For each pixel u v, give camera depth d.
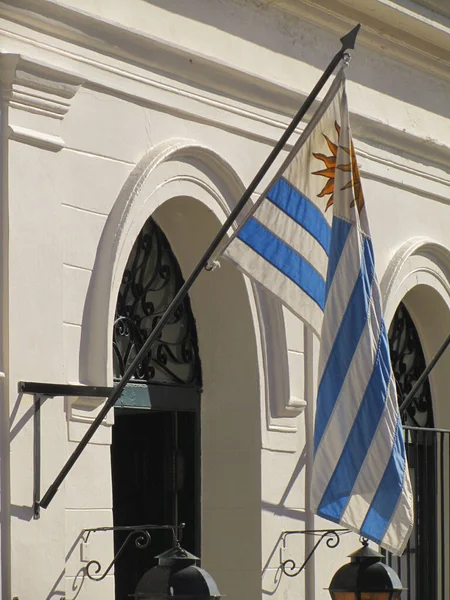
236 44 17.25
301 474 17.83
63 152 14.68
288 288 14.77
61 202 14.53
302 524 17.75
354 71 19.44
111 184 15.30
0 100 13.98
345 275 14.68
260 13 17.69
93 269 14.96
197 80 16.58
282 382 17.58
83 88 15.04
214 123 16.80
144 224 16.84
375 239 19.73
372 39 19.58
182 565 13.74
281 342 17.59
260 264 14.59
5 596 13.31
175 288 17.48
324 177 14.83
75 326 14.66
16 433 13.62
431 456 21.53
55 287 14.30
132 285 16.73
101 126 15.23
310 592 17.78
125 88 15.54
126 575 17.52
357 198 14.88
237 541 17.27
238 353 17.50
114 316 15.24
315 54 18.62
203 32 16.75
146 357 16.91
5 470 13.50
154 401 16.97
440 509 21.22
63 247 14.53
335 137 14.80
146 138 15.84
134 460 17.94
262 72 17.61
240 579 17.19
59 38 14.77
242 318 17.42
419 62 20.64
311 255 14.87
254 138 17.42
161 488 17.67
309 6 18.22
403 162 20.38
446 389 21.67
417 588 20.83
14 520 13.48
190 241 17.25
